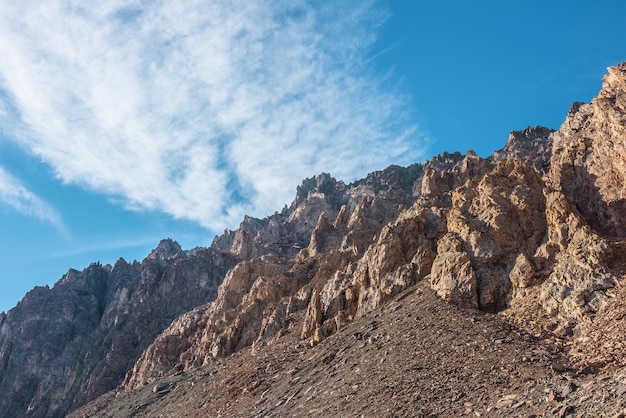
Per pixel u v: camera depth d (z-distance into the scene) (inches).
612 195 2327.8
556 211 2247.8
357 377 1895.9
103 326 7116.1
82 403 5590.6
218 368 3348.9
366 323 2481.5
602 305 1717.5
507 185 2655.0
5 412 6146.7
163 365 4761.3
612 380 1144.2
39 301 7780.5
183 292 6943.9
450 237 2479.1
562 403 1151.0
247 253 7322.8
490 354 1664.6
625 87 2522.1
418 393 1569.9
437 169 7332.7
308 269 4869.6
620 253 1916.8
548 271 2073.1
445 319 2037.4
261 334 3659.0
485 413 1299.2
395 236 3021.7
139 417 3127.5
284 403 2071.9
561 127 3444.9
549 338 1692.9
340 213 6161.4
